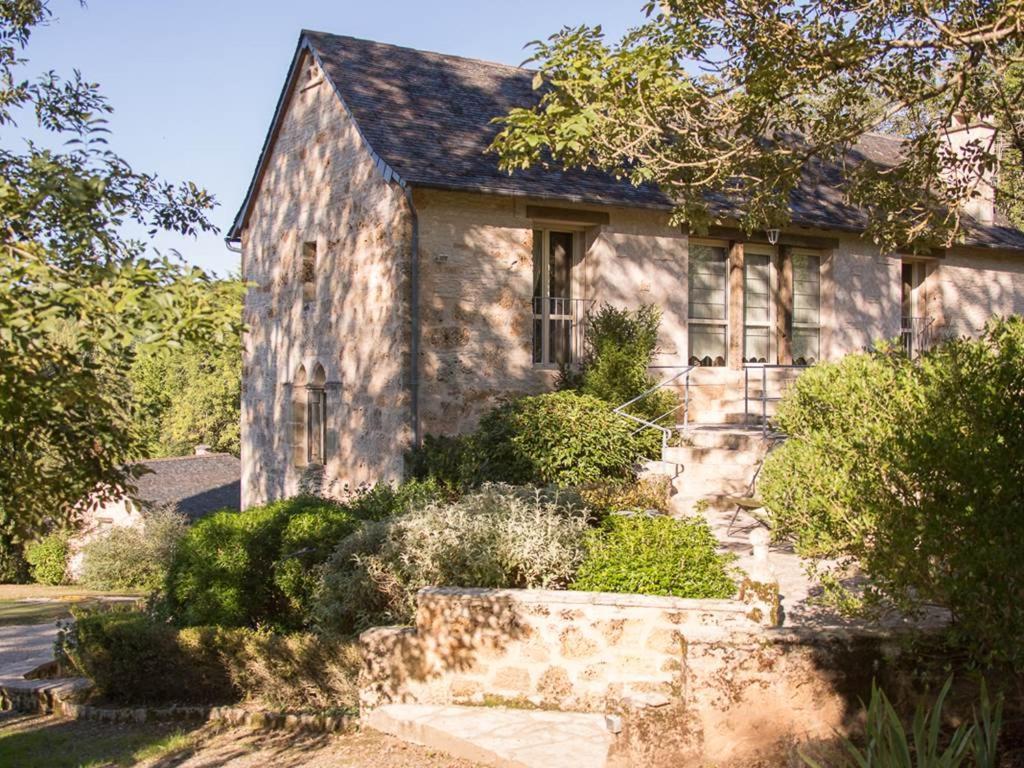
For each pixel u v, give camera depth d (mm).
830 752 6023
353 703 9977
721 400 17969
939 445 5688
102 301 4902
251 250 21672
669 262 17453
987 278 21500
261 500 20766
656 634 8516
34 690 12477
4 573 34719
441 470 14297
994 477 5652
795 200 18781
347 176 17453
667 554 9500
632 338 16234
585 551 10078
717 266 18406
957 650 6402
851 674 6387
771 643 6336
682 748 6180
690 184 11625
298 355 19188
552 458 13633
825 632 6449
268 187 20797
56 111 8633
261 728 10016
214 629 11500
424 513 10898
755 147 11938
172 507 30531
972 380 5965
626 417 14547
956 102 11164
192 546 12961
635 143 11031
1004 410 5812
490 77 19734
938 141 12711
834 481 6453
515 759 7355
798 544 7223
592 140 10820
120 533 29484
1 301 4723
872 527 6141
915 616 6277
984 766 5086
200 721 10680
